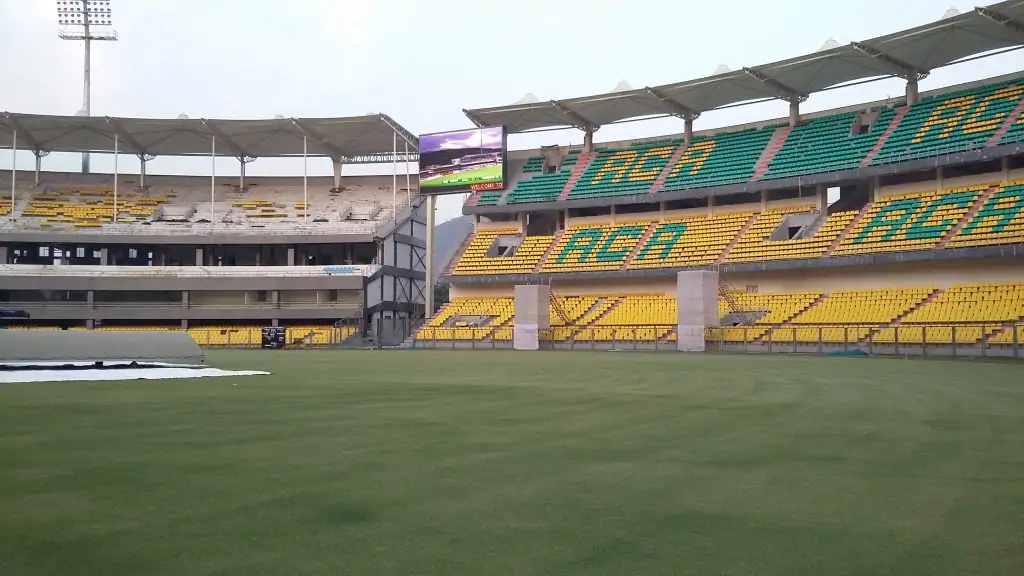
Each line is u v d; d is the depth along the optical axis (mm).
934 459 6719
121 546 4055
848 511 4867
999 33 37969
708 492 5406
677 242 47906
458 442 7707
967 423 9219
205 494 5297
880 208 41781
